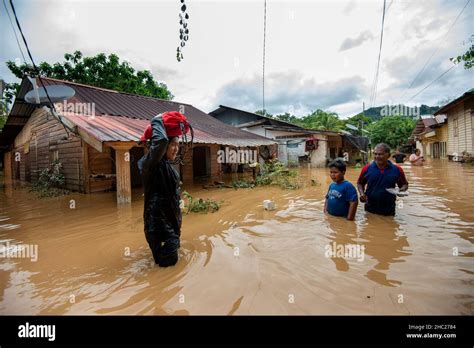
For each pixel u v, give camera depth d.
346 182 4.25
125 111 10.93
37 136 12.02
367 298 1.98
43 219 5.16
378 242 3.12
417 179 9.46
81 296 2.18
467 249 2.85
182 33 4.37
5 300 2.16
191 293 2.15
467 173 11.03
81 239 3.79
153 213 2.67
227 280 2.35
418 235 3.33
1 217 5.45
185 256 2.94
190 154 12.73
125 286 2.31
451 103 15.43
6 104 18.11
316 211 4.96
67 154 9.37
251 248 3.13
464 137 16.97
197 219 4.67
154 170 2.67
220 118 24.86
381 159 4.16
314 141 19.61
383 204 4.29
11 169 18.12
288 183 9.43
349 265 2.55
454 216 4.23
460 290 2.04
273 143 14.22
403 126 41.34
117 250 3.28
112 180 9.07
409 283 2.17
